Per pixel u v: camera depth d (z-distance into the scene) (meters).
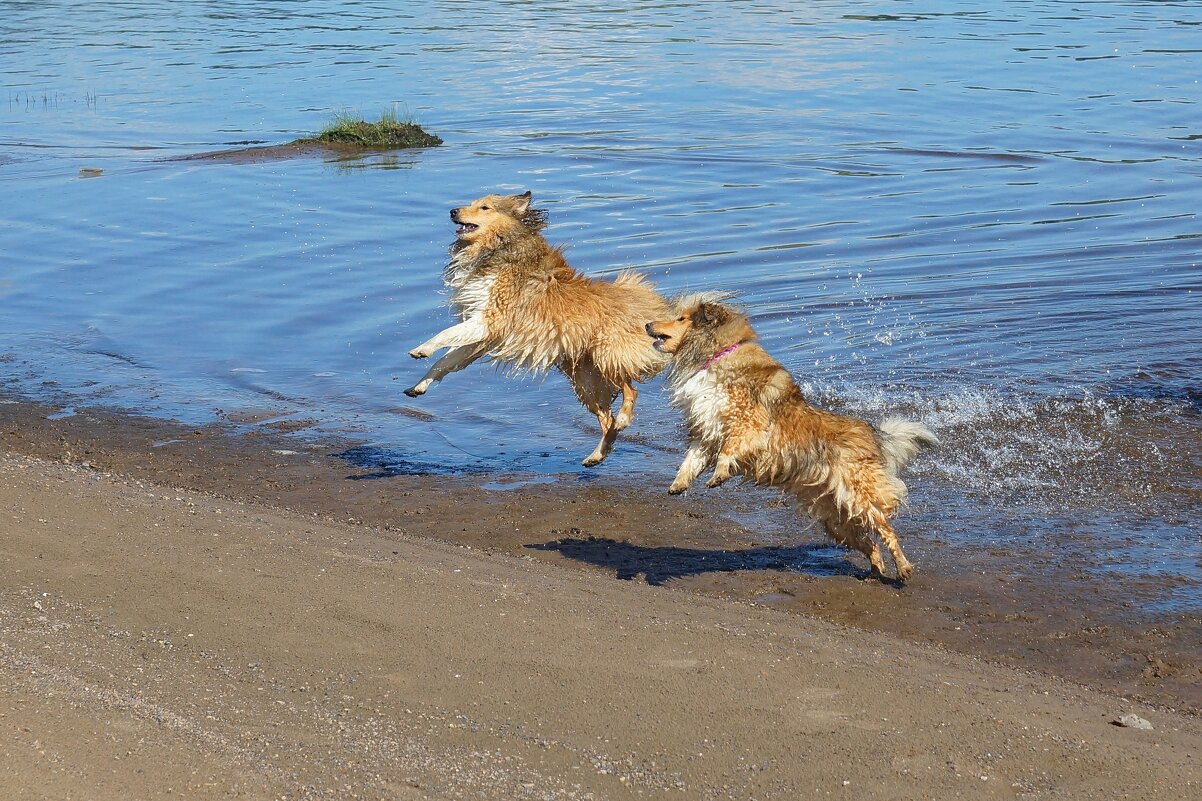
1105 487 9.48
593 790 4.77
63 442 10.77
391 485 9.91
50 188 21.11
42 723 5.00
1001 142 24.39
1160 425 10.80
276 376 12.74
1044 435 10.64
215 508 8.59
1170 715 6.00
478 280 10.19
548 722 5.32
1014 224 18.47
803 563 8.29
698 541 8.73
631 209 19.66
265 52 39.34
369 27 45.97
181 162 23.52
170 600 6.52
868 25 43.94
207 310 14.78
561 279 9.96
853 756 5.10
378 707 5.39
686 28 44.28
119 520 7.88
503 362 10.82
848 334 13.70
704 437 8.06
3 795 4.45
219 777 4.68
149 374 12.76
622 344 9.79
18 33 44.38
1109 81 30.95
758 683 5.80
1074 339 13.40
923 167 22.50
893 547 7.77
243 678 5.61
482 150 24.62
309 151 24.70
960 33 41.03
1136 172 21.67
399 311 14.68
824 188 21.03
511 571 7.65
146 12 51.88
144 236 18.03
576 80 33.41
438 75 34.66
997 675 6.40
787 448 7.80
